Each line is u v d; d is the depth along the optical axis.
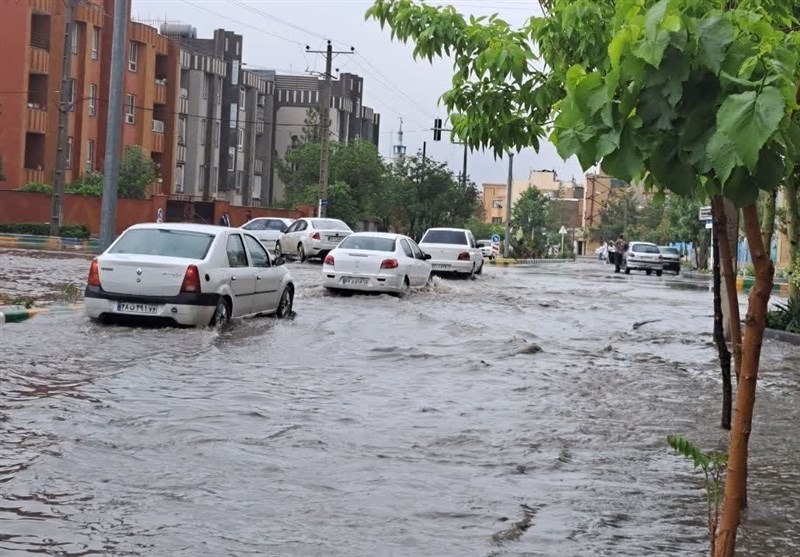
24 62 62.41
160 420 9.42
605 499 7.43
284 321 18.52
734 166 3.50
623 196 133.62
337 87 112.31
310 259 45.22
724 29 3.61
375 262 26.70
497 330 19.52
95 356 13.04
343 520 6.62
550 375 13.70
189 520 6.46
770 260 4.12
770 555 6.19
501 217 178.75
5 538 5.97
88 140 69.38
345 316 20.61
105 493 7.00
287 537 6.20
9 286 22.72
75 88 67.69
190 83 85.75
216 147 89.94
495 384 12.74
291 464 8.05
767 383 14.06
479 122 9.97
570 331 20.70
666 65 3.62
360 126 118.94
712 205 7.34
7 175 62.44
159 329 15.64
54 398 10.16
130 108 74.62
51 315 16.91
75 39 67.44
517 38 9.60
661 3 3.61
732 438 4.21
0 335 14.45
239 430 9.21
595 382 13.27
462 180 87.56
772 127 3.41
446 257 39.75
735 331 7.44
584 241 148.50
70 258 35.84
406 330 18.47
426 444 9.09
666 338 20.02
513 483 7.82
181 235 16.70
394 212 84.94
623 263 65.69
